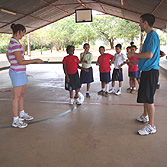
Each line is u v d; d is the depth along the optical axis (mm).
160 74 7730
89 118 3145
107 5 9727
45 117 3234
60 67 11383
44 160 1975
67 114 3357
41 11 9688
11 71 2709
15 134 2604
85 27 26562
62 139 2432
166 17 7410
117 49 4488
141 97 2445
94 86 5699
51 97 4535
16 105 2820
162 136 2451
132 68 4680
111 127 2768
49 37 29500
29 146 2270
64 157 2020
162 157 1990
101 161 1936
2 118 3209
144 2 6422
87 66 4289
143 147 2191
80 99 4309
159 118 3053
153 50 2252
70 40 33625
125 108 3611
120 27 17094
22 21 10188
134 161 1926
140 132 2498
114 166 1851
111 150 2139
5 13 8055
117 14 11773
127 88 5352
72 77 3742
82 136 2502
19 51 2615
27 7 8398
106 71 4414
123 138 2418
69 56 3703
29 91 5195
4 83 6477
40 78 7383
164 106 3648
